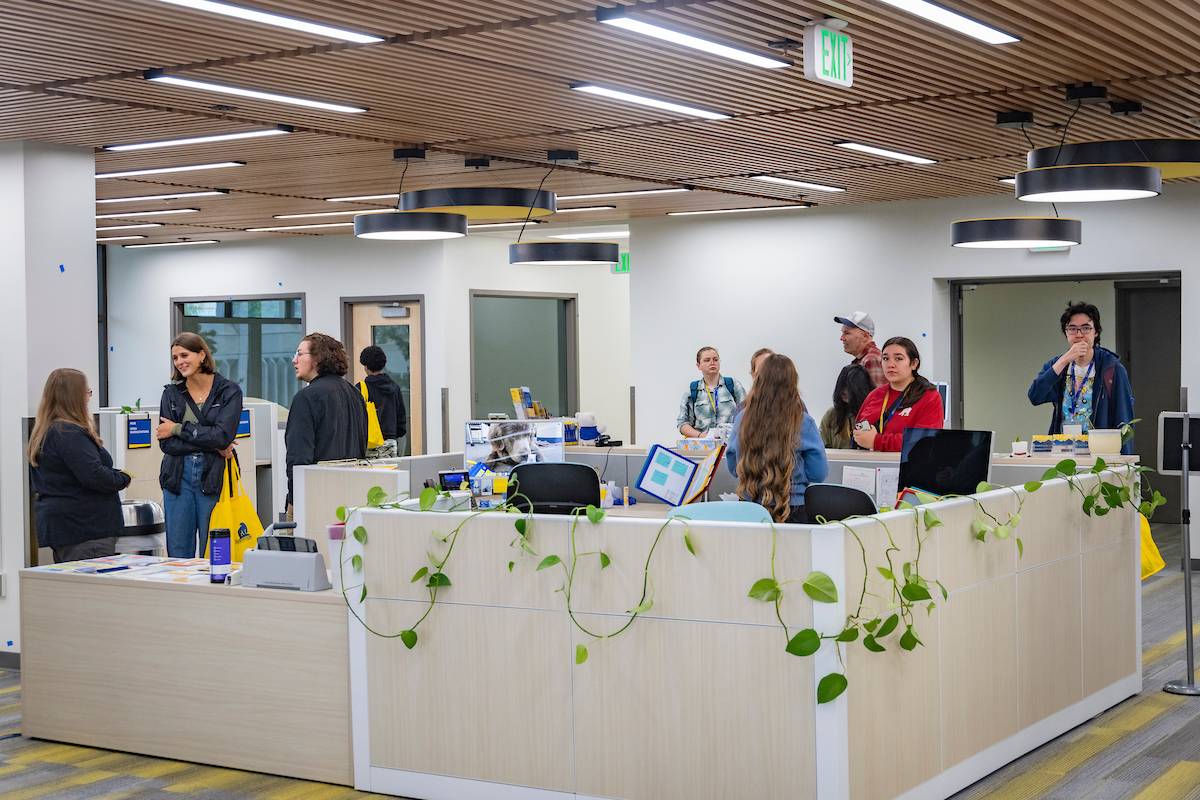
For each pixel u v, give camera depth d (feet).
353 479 22.89
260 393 53.52
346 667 16.30
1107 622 19.79
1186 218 35.17
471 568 15.24
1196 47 20.17
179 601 17.57
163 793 16.29
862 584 13.57
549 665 14.80
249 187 35.32
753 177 33.96
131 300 55.88
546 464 19.45
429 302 49.60
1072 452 22.72
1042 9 17.97
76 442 21.94
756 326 42.42
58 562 22.39
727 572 13.76
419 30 18.72
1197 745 17.84
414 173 32.81
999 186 35.88
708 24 18.61
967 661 15.88
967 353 46.37
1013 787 16.02
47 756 18.13
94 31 18.44
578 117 25.48
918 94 23.58
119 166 31.09
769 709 13.60
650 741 14.28
